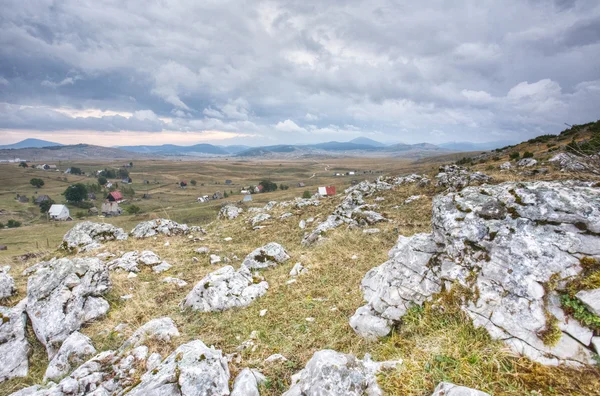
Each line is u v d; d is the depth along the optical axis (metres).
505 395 4.05
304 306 9.15
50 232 70.81
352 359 5.20
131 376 6.26
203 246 20.50
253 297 10.34
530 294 4.98
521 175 25.66
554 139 49.81
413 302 6.53
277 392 5.54
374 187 33.34
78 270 11.04
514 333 4.86
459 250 6.27
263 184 161.12
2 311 9.36
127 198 147.62
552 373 4.17
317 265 12.69
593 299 4.38
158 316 10.01
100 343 8.62
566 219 5.30
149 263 15.72
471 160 57.94
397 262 7.23
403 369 4.93
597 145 15.61
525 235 5.55
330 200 33.50
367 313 7.11
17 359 8.42
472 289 5.73
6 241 58.88
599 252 4.82
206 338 7.97
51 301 9.74
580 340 4.29
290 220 26.83
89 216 112.12
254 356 6.89
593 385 3.86
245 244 21.12
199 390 5.13
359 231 17.77
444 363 4.89
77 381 6.18
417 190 29.03
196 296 10.34
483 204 6.50
